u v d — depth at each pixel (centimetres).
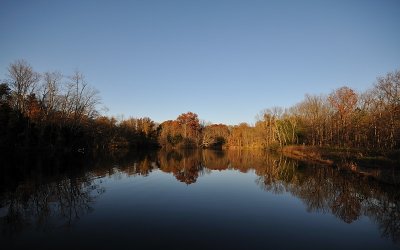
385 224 1612
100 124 7862
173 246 1237
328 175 3378
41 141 5275
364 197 2242
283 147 8538
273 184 2853
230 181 3050
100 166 3959
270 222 1616
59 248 1191
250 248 1241
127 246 1224
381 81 5091
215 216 1708
